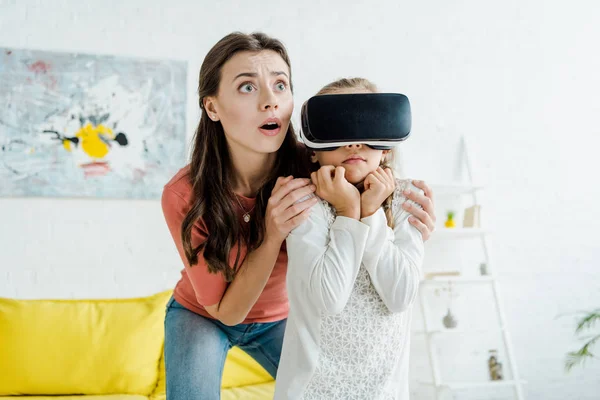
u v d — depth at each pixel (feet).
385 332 3.52
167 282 8.91
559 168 10.43
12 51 8.71
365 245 3.43
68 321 7.57
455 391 9.62
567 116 10.59
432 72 10.16
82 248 8.71
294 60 9.62
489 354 9.75
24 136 8.66
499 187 10.18
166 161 9.02
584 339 10.05
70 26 8.94
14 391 7.16
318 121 3.44
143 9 9.20
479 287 9.91
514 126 10.37
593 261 10.30
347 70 9.80
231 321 4.24
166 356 4.40
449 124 10.12
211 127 4.06
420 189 4.00
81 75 8.88
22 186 8.58
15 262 8.50
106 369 7.36
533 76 10.56
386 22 10.08
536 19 10.70
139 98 9.02
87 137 8.82
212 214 3.96
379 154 3.70
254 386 7.61
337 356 3.44
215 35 9.38
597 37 10.88
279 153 4.26
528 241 10.16
